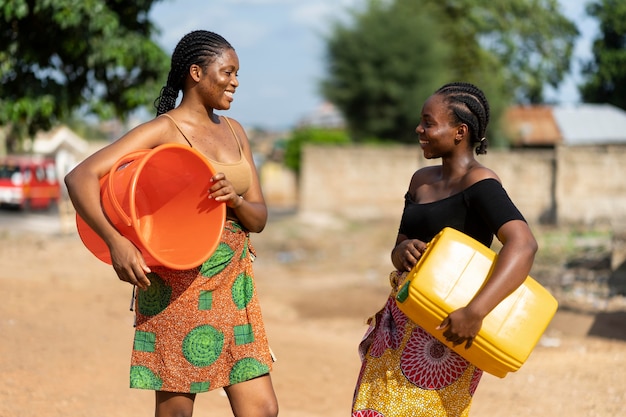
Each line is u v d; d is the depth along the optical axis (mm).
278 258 21031
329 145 30203
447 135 3324
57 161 46312
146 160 3131
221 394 6312
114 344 7246
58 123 15031
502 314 3111
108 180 3217
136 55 13633
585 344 8914
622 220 25141
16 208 29656
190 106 3518
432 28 37219
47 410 5070
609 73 49344
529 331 3111
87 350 6816
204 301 3424
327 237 24984
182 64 3496
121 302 10242
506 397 6398
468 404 3309
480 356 3133
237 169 3539
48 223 25203
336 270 18703
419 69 36438
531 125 43406
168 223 3447
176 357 3420
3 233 20141
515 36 47719
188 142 3479
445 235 3158
